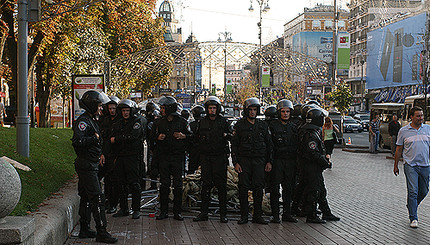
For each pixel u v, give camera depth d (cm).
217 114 854
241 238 722
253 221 838
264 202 920
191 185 954
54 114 3644
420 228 797
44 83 2627
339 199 1087
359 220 859
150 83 4834
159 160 867
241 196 830
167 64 3459
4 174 448
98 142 674
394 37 6294
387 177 1511
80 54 2902
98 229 679
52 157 1123
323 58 8894
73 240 683
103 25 3209
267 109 901
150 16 3177
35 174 847
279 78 6800
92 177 671
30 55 1991
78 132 658
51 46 2392
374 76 6994
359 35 8294
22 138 1013
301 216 902
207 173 841
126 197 885
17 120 1018
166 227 791
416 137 825
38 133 1459
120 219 856
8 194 446
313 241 707
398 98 6088
